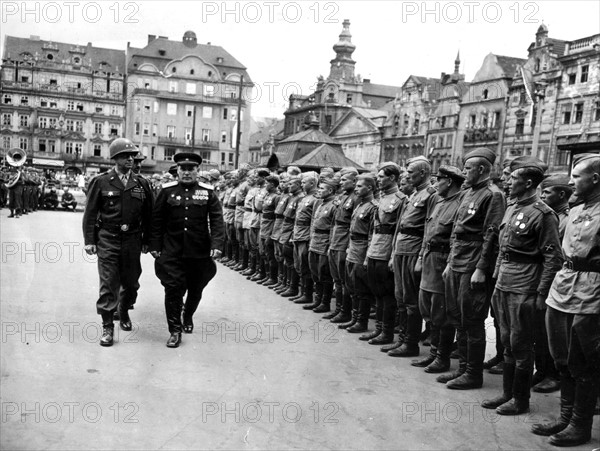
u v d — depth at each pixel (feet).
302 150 70.13
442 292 20.53
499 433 15.75
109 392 17.21
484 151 19.44
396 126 169.58
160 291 33.76
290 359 21.42
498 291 17.60
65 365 19.35
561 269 15.93
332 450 14.25
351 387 18.80
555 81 112.37
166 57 181.06
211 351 21.95
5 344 21.18
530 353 17.12
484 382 20.16
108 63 168.96
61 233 60.18
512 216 17.46
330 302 32.14
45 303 28.12
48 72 149.89
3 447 13.46
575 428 15.24
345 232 27.68
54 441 13.92
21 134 131.23
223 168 183.21
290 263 33.73
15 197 75.20
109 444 13.93
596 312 14.44
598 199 15.02
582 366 15.02
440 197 21.27
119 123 164.55
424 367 21.59
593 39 105.09
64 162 140.46
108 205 22.80
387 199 24.30
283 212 34.76
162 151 174.60
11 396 16.52
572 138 107.76
